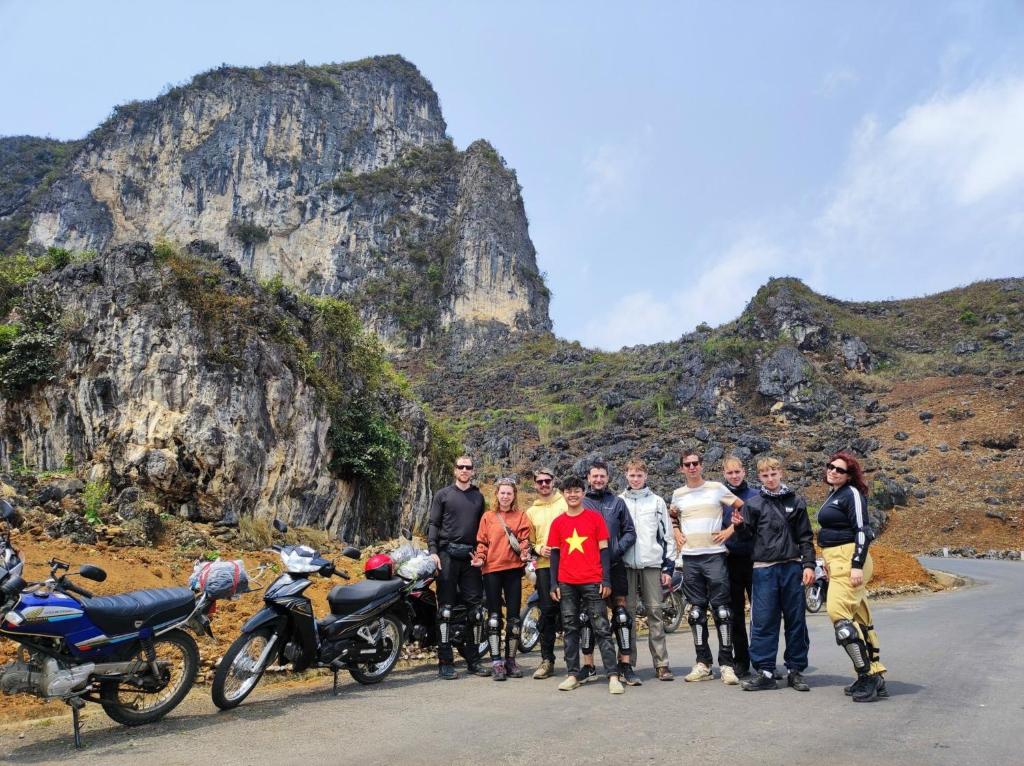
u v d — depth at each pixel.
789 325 67.56
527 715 5.48
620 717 5.34
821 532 6.20
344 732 5.10
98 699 5.23
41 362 15.16
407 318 104.88
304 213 114.00
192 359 14.80
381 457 18.30
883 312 82.75
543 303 114.12
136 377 14.69
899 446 51.44
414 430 21.34
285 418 16.00
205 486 14.33
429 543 7.55
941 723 5.04
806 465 48.75
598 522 6.69
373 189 117.62
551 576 6.76
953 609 13.49
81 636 5.06
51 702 6.05
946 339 73.25
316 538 15.65
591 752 4.45
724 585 6.80
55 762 4.53
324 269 111.31
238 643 5.96
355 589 6.93
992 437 49.88
